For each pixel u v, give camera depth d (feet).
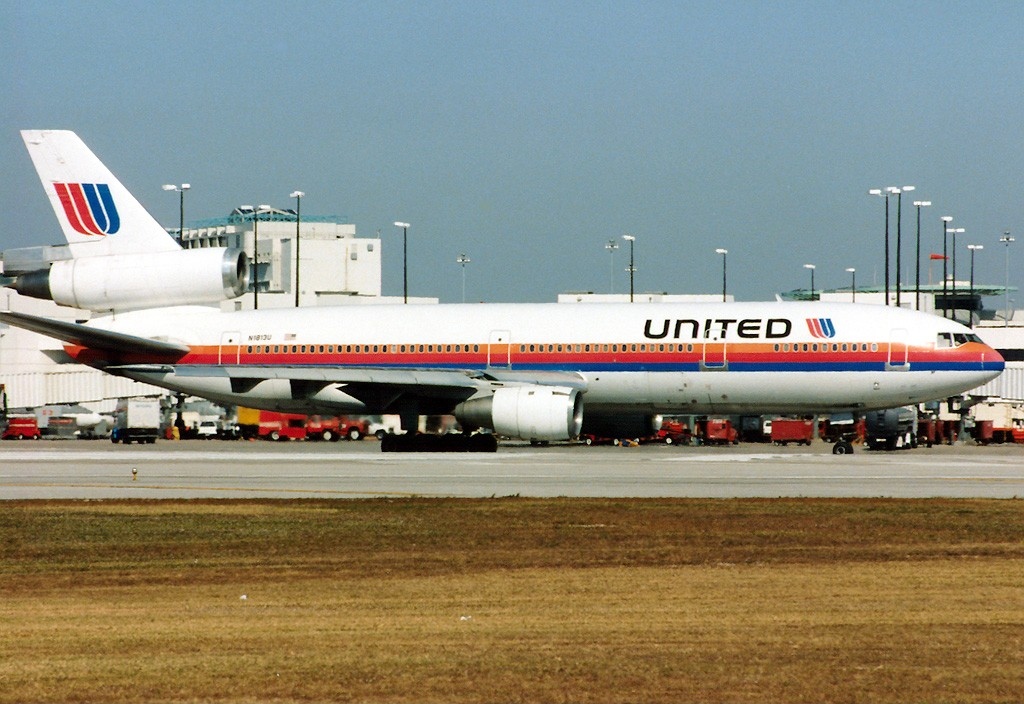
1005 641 259.80
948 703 219.20
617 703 220.02
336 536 409.49
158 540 403.34
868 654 249.75
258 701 222.07
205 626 277.44
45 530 425.69
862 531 417.28
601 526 430.61
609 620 280.72
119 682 232.94
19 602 306.14
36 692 227.20
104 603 304.30
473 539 402.11
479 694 224.94
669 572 341.82
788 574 337.72
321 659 247.91
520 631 270.67
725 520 444.14
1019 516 452.35
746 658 247.29
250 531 421.59
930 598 303.48
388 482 591.37
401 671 239.09
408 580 332.19
